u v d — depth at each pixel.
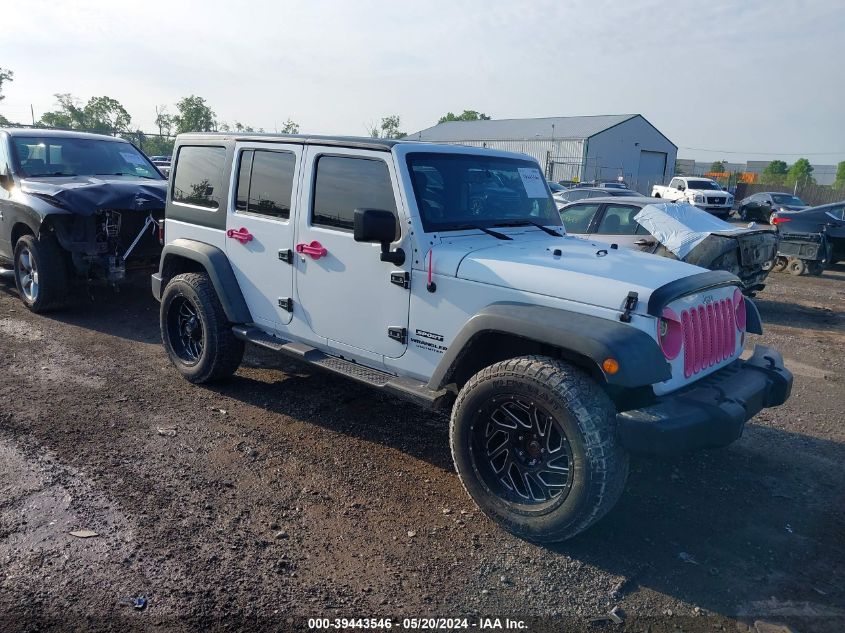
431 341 3.93
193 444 4.50
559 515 3.27
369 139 4.24
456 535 3.53
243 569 3.17
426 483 4.09
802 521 3.78
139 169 8.93
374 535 3.51
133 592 2.97
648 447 3.10
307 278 4.61
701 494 4.05
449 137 58.09
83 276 7.69
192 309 5.60
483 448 3.61
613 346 3.07
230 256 5.21
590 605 3.01
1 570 3.09
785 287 12.15
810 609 3.03
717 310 3.86
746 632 2.88
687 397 3.39
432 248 3.92
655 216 8.30
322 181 4.48
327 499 3.86
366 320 4.28
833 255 13.76
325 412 5.14
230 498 3.82
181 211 5.68
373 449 4.53
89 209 7.00
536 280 3.52
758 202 28.69
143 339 6.95
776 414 5.46
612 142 50.03
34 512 3.58
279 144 4.79
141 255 7.70
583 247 4.26
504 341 3.87
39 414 4.89
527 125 55.69
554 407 3.22
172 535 3.42
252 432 4.73
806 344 7.89
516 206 4.71
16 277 7.97
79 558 3.20
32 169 8.06
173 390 5.49
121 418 4.88
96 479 3.96
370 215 3.65
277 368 6.13
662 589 3.14
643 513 3.81
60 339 6.82
